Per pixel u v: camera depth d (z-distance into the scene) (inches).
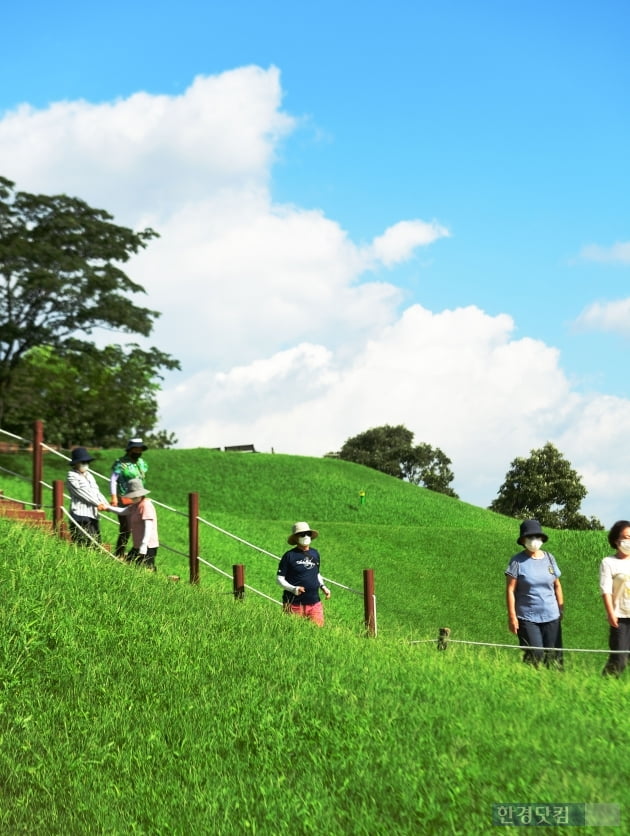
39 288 1557.6
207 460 1831.9
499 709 300.7
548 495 2982.3
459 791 231.0
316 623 487.2
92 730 288.4
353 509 1614.2
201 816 235.8
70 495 560.4
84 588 410.9
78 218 1647.4
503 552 1111.6
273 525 1157.7
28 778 260.8
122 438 2265.0
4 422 1708.9
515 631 413.1
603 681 343.9
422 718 291.1
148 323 1665.8
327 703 310.7
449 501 1793.8
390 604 867.4
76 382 1723.7
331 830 222.2
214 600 456.1
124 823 235.9
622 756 251.9
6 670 321.4
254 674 340.2
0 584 387.9
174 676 331.0
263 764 266.1
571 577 1026.7
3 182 1574.8
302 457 1956.2
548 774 237.5
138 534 529.0
